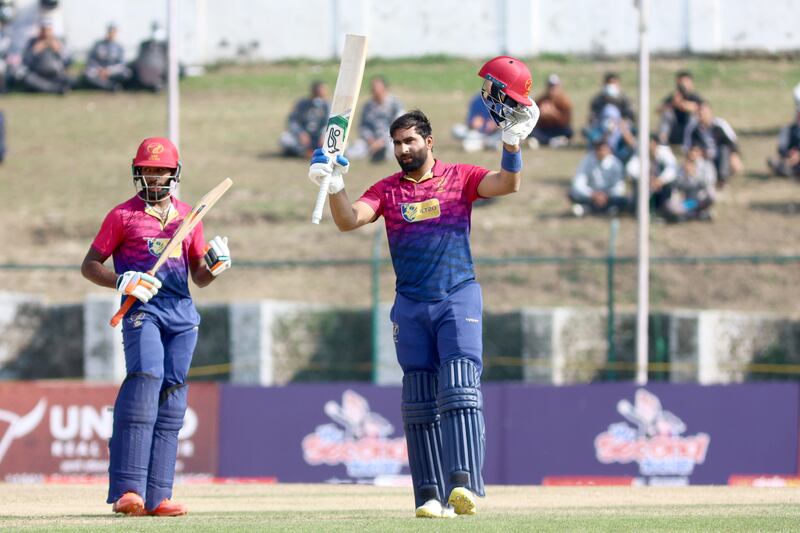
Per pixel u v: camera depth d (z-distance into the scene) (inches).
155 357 1064.2
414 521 919.7
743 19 5108.3
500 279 3430.1
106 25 5585.6
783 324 3002.0
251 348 3043.8
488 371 3051.2
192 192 4180.6
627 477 2112.5
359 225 970.1
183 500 1343.5
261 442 2175.2
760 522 904.3
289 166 4458.7
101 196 4286.4
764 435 2092.8
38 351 3225.9
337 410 2167.8
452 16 5349.4
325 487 1780.3
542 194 3993.6
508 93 937.5
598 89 4879.4
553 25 5251.0
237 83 5393.7
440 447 985.5
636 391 2116.1
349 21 5452.8
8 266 2647.6
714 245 3545.8
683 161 3878.0
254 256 3678.6
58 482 2111.2
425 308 963.3
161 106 5221.5
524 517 966.4
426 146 976.9
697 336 2918.3
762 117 4603.8
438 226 966.4
